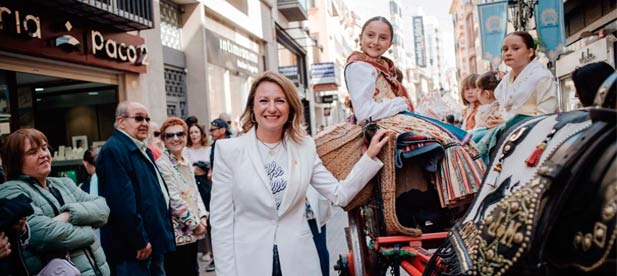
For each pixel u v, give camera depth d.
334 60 39.75
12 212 2.87
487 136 3.64
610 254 1.37
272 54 20.12
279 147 3.15
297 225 3.08
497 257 1.65
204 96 13.09
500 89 4.27
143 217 4.50
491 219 1.75
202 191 7.27
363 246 3.47
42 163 3.61
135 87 9.83
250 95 3.18
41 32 7.42
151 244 4.52
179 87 12.82
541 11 10.90
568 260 1.53
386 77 3.53
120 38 9.20
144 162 4.68
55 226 3.38
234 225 3.09
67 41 7.73
